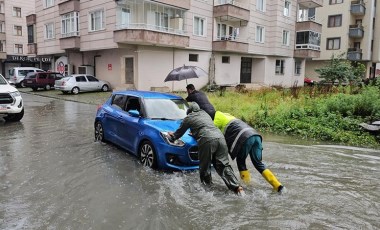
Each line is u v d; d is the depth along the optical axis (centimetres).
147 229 421
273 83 3466
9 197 508
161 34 2320
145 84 2423
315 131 1084
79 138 927
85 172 629
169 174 631
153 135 656
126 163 691
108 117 833
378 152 884
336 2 4256
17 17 4856
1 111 1134
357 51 4184
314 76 4481
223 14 2767
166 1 2395
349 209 506
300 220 463
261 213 483
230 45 2805
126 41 2231
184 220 452
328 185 611
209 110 799
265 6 3247
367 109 1232
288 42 3525
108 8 2388
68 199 506
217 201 520
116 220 443
